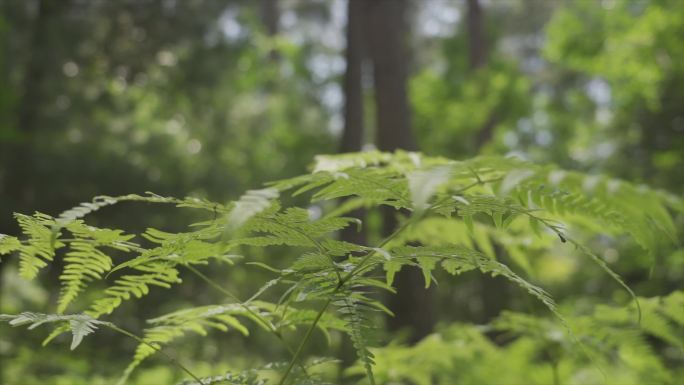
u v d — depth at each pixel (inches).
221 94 658.2
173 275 50.5
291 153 651.5
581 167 547.8
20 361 232.8
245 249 472.7
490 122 618.8
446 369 93.0
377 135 296.4
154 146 562.9
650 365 75.9
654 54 410.3
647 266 345.1
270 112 737.6
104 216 490.3
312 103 701.9
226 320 59.1
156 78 591.5
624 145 461.4
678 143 422.3
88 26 523.8
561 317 45.4
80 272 47.5
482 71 619.8
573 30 464.4
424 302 220.8
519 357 94.3
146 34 554.3
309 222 44.7
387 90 294.5
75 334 42.3
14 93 452.1
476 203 45.0
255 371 54.8
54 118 512.4
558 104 740.7
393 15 302.8
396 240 76.9
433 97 612.7
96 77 558.3
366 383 83.0
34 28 522.6
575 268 361.1
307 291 47.0
